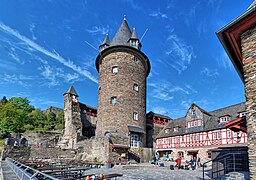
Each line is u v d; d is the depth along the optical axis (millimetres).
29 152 21359
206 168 20000
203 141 27328
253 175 4918
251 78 5473
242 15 5262
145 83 31484
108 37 34375
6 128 38719
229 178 8602
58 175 11039
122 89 27766
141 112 28906
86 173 13594
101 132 27328
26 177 5199
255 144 5020
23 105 53750
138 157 24266
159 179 11062
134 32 31406
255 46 5508
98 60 32562
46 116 49594
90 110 40188
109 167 18547
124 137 23656
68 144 33688
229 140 24125
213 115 28641
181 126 32500
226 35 6047
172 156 31469
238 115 24844
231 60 7074
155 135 37312
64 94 39031
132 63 29531
